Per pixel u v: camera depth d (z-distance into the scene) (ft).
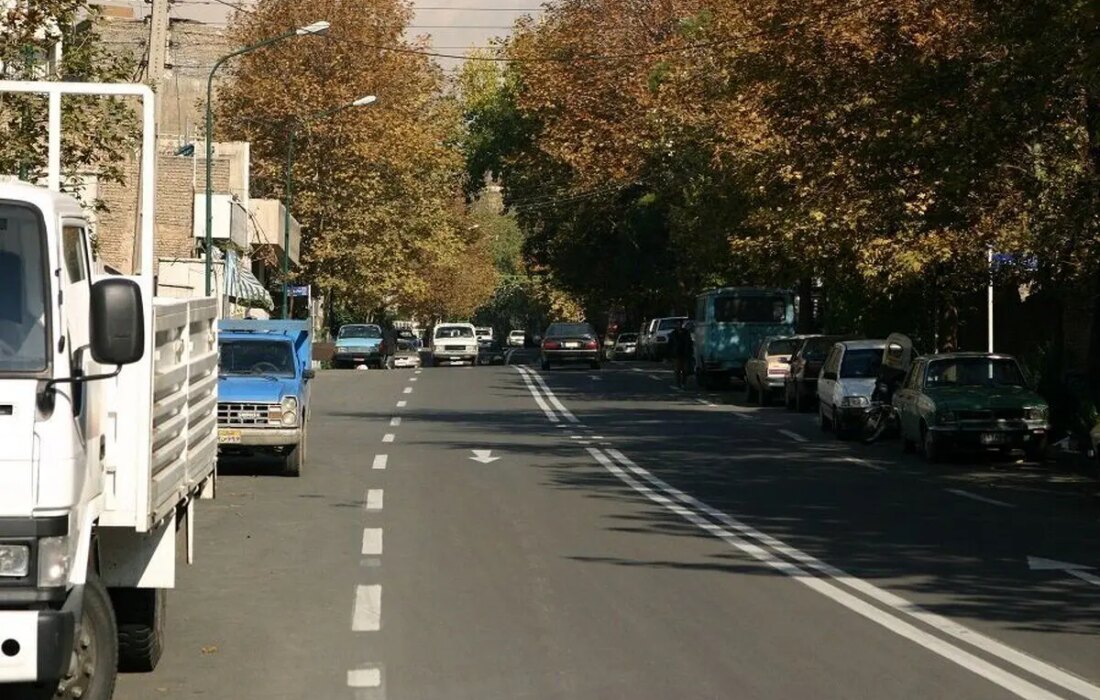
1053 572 42.70
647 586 40.14
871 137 84.28
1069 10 68.23
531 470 74.49
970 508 59.21
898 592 39.22
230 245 183.52
